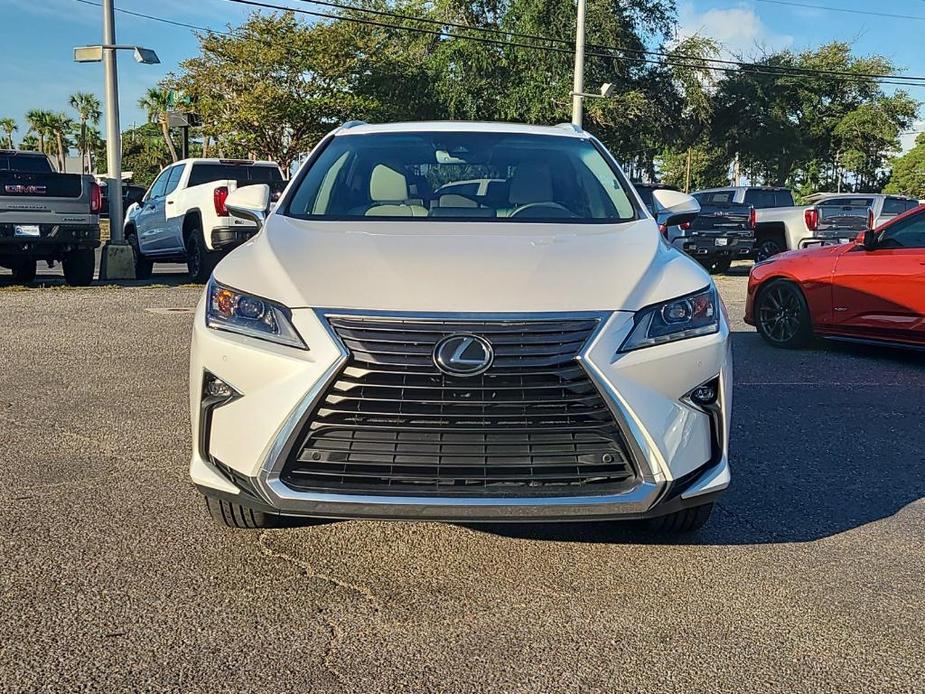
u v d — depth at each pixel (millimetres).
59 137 78812
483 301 3227
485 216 4402
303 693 2674
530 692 2697
